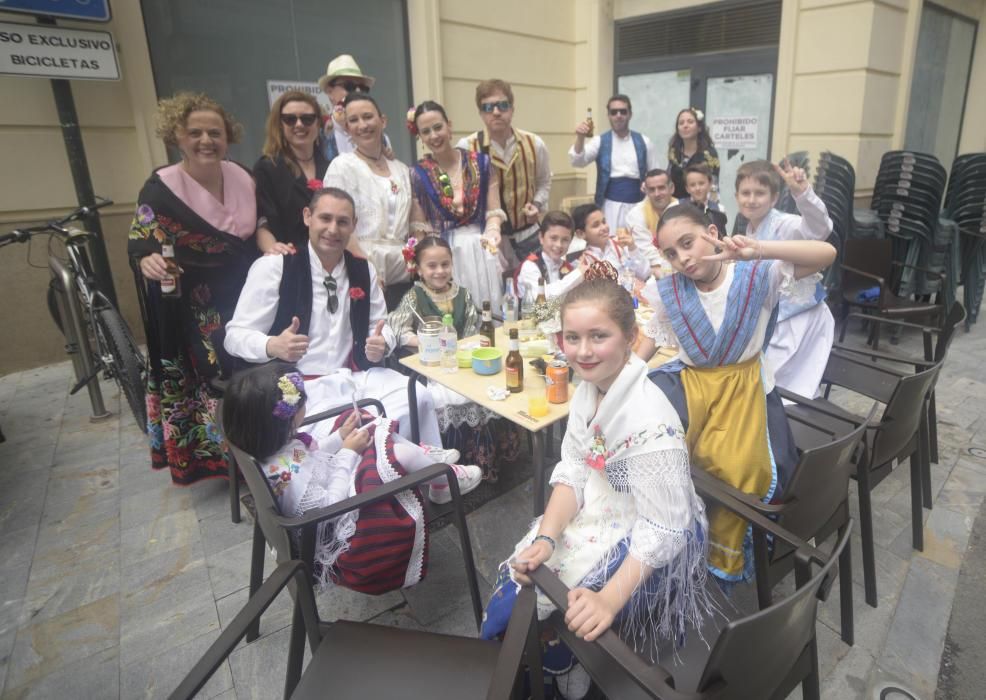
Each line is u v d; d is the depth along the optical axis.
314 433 2.27
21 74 3.47
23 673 1.90
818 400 2.56
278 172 3.07
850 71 5.26
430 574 2.30
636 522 1.36
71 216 3.65
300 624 1.52
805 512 1.63
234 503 2.62
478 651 1.38
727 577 1.74
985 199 4.88
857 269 4.33
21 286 4.24
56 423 3.60
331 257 2.64
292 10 4.98
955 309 2.58
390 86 5.72
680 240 1.79
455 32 5.79
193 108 2.48
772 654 1.13
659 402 1.38
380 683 1.31
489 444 2.84
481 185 3.61
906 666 1.85
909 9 5.41
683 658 1.35
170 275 2.49
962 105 7.01
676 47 6.44
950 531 2.47
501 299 3.71
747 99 6.10
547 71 6.69
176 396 2.70
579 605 1.22
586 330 1.34
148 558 2.43
